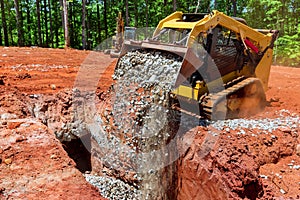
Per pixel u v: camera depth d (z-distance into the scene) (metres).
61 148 5.06
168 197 6.01
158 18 26.83
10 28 27.06
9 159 4.49
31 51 15.18
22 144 4.98
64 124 7.90
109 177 7.54
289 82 11.30
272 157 5.63
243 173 4.93
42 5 28.73
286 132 6.19
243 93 6.86
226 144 5.53
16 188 3.89
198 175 5.27
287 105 8.04
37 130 5.55
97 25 30.77
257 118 6.93
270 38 7.73
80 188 4.03
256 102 7.22
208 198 5.15
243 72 7.23
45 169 4.37
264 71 7.84
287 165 5.56
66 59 13.21
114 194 6.77
